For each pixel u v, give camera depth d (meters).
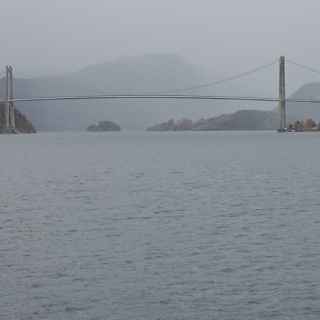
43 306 22.69
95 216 41.16
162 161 100.12
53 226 37.34
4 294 23.91
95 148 153.38
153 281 25.39
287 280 25.38
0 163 97.06
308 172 75.31
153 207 45.12
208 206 45.38
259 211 42.72
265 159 102.50
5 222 38.75
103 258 29.05
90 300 23.28
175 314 21.95
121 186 60.44
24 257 29.28
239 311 22.19
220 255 29.50
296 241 32.41
